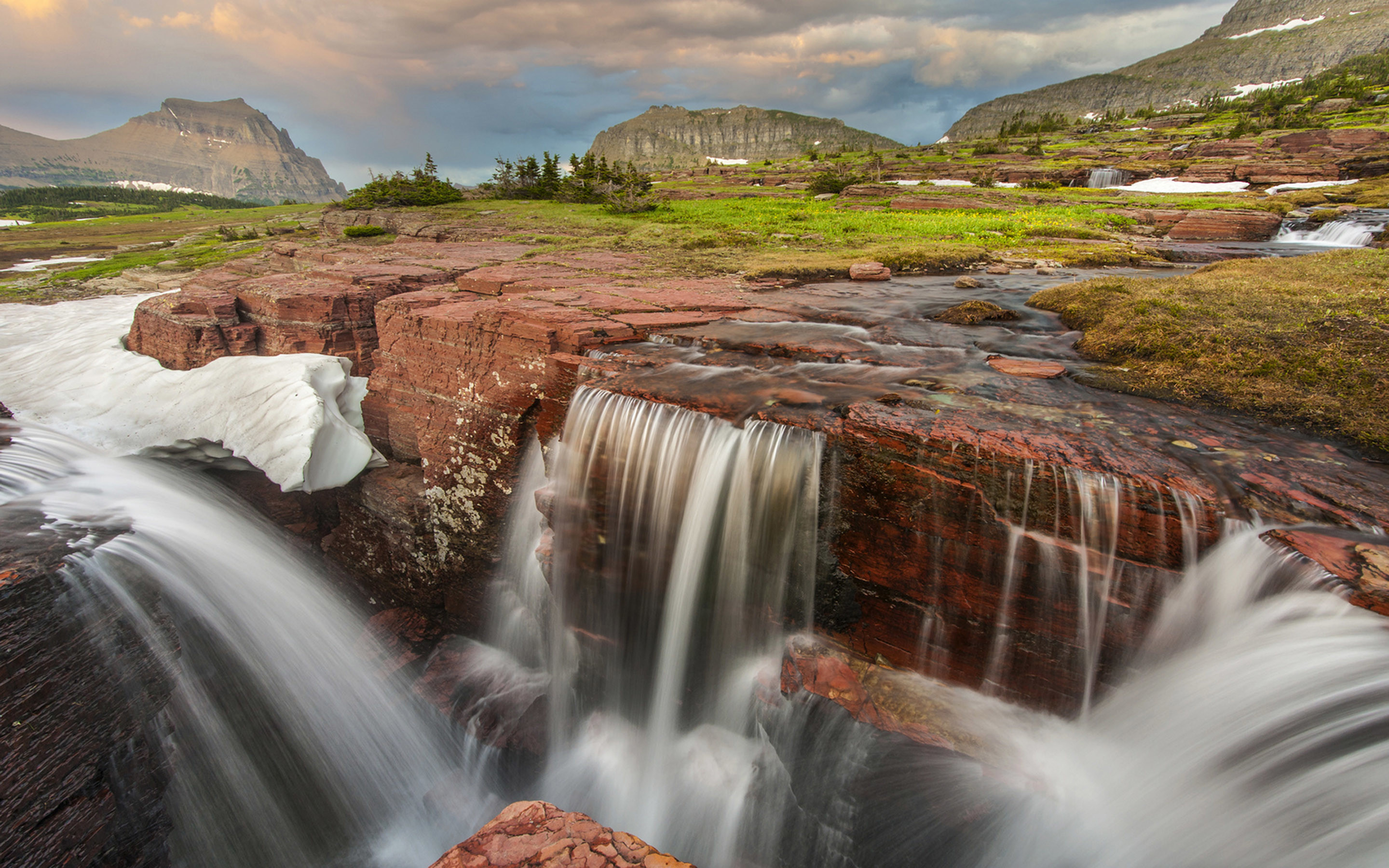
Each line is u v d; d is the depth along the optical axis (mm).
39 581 7426
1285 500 4863
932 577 6059
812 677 6406
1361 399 6441
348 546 14281
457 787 10633
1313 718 4301
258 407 13125
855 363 8781
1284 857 4395
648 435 7766
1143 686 5285
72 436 13445
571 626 9367
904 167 65188
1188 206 29922
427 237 31328
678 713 8492
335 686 12102
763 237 23391
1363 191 31031
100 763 7152
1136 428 6145
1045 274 16734
